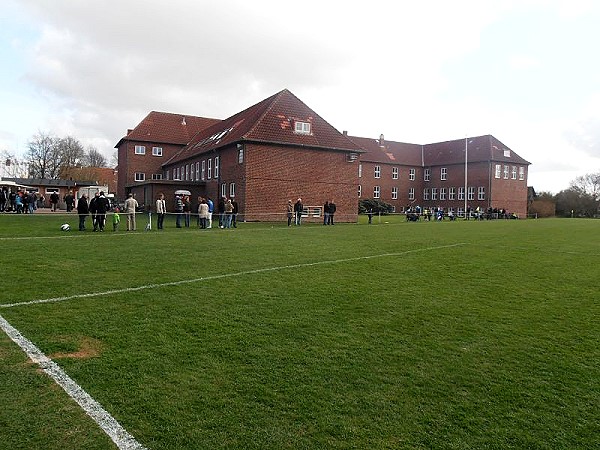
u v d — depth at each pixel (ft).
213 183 141.28
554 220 165.89
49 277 32.73
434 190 247.70
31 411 14.17
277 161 124.88
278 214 124.67
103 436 12.94
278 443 12.91
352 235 73.92
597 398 16.19
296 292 30.32
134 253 45.73
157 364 17.92
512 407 15.42
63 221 90.17
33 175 292.81
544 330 23.56
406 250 53.83
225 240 61.05
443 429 13.94
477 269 41.32
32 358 18.17
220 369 17.65
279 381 16.76
